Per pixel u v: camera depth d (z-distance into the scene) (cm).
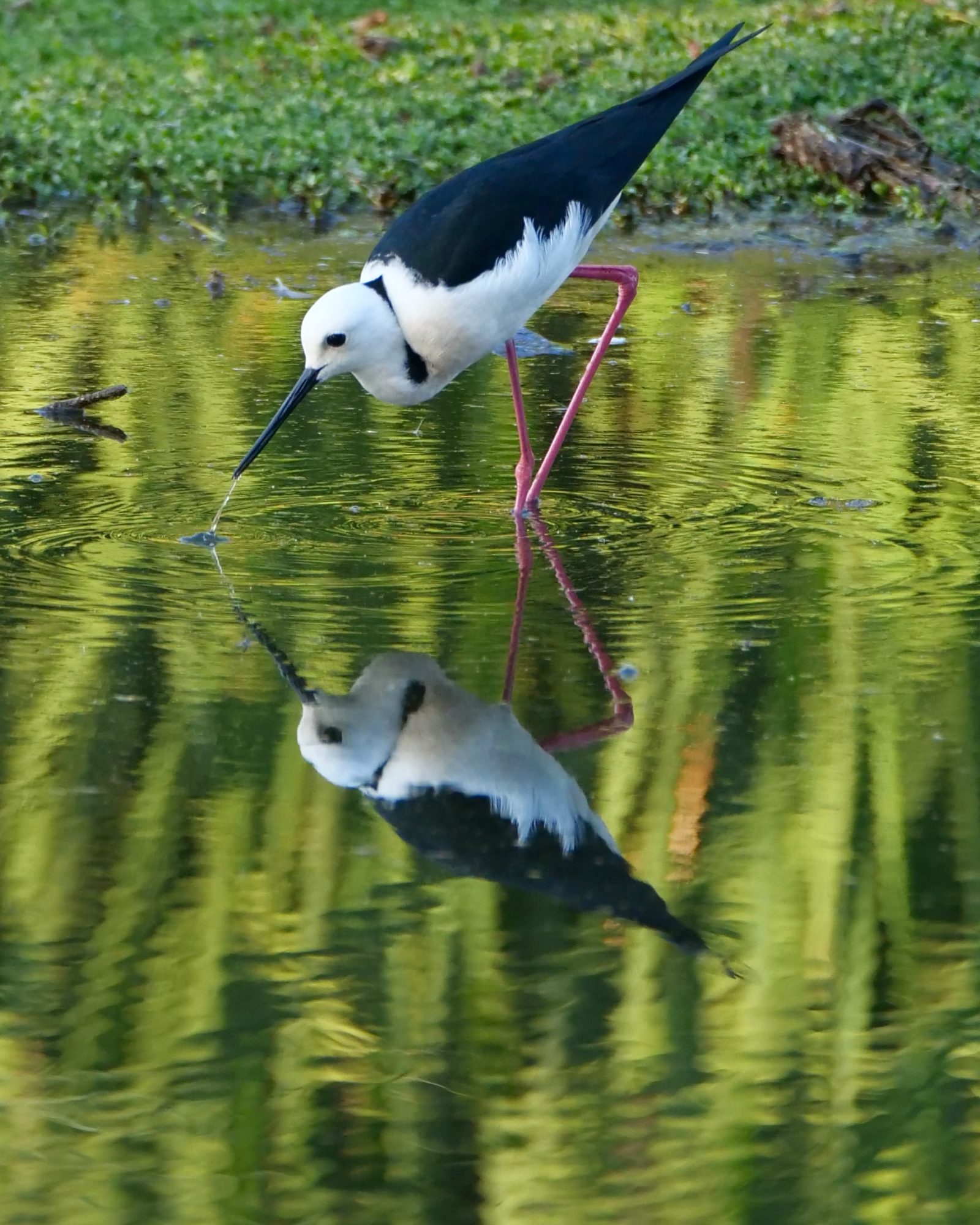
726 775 661
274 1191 448
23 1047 502
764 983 534
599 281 1568
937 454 1068
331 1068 495
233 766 665
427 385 975
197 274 1557
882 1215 438
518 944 553
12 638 777
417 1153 462
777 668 750
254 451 948
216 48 2395
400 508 981
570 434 1128
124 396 1187
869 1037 510
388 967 541
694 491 1009
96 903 574
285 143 1920
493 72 2152
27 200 1864
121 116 2038
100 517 951
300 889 582
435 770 665
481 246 934
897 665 752
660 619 808
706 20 2317
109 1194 448
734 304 1469
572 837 617
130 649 768
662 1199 445
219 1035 508
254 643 779
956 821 626
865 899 579
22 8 2556
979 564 877
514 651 771
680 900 580
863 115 1881
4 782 650
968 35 2134
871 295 1494
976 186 1800
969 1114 476
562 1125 473
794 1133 469
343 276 1551
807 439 1107
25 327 1363
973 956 548
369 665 755
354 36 2362
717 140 1884
